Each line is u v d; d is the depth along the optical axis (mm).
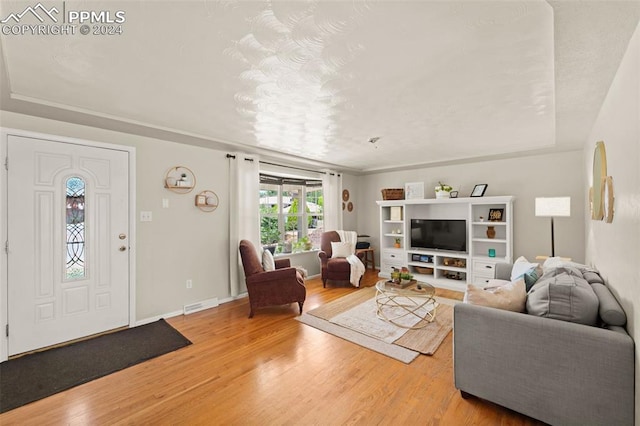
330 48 1603
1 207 2426
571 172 4082
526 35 1473
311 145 3840
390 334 2902
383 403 1893
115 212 3055
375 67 1816
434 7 1266
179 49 1602
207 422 1736
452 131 3203
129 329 3092
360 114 2666
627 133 1439
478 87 2102
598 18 1213
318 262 5672
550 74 1889
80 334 2836
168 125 2988
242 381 2143
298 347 2666
